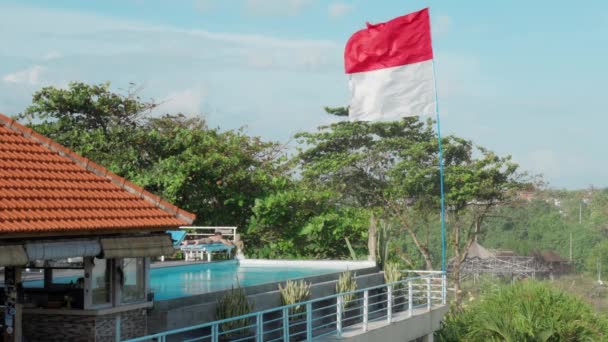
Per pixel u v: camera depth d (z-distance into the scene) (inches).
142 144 1481.3
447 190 2615.7
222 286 869.8
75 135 1457.9
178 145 1492.4
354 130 2640.3
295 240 1512.1
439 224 3560.5
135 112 1589.6
